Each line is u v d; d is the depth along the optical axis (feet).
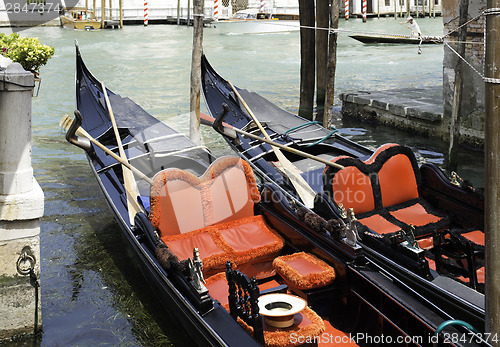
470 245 10.49
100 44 53.93
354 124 29.71
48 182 21.43
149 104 21.48
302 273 11.48
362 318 11.08
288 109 32.01
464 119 23.17
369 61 48.60
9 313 12.17
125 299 14.02
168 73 36.91
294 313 9.80
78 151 24.99
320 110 32.45
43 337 12.48
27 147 11.64
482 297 9.51
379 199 13.85
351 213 11.28
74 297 14.12
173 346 12.19
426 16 104.94
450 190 13.75
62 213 18.88
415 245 10.96
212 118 19.48
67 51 48.73
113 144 18.39
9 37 23.45
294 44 61.26
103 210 19.19
